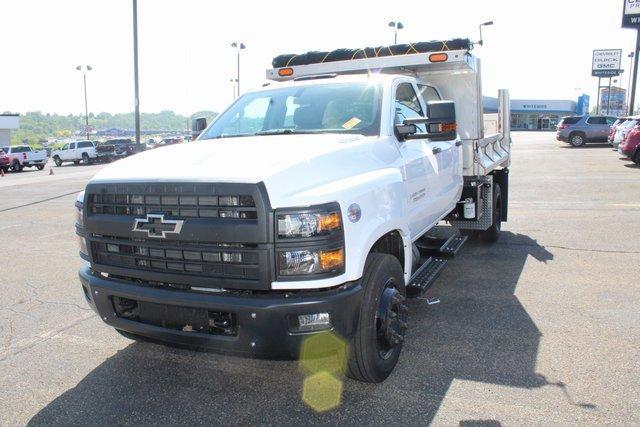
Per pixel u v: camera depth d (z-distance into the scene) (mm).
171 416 3633
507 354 4395
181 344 3637
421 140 5203
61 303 6059
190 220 3395
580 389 3803
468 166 6801
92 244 3854
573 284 6219
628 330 4820
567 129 33844
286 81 6008
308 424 3486
